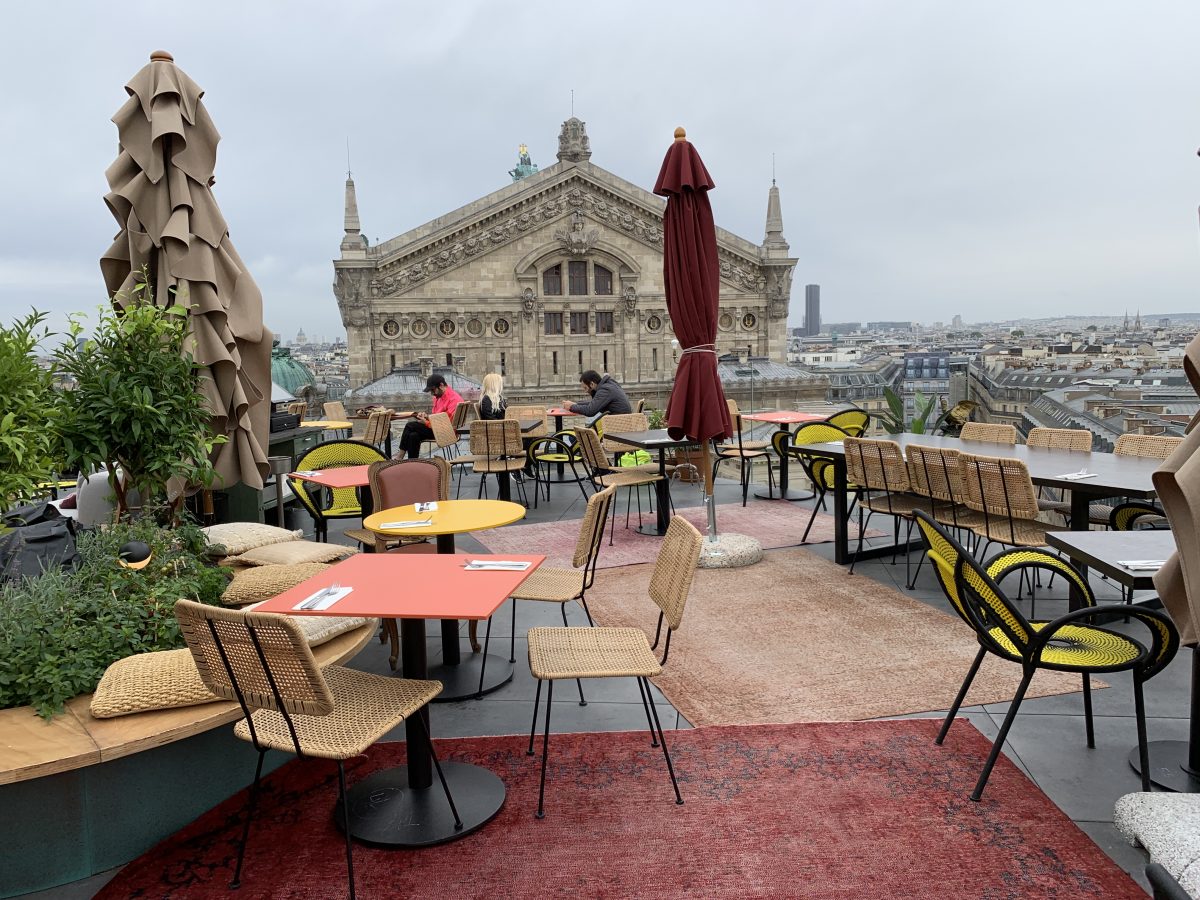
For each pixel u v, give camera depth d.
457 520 4.84
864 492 7.36
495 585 3.50
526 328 42.50
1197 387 2.59
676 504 10.89
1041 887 2.90
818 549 8.04
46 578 4.12
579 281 43.59
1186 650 5.20
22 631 3.71
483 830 3.38
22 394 4.18
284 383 26.22
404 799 3.57
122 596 4.21
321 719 3.20
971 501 6.07
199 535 5.22
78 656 3.67
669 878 3.03
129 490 5.73
